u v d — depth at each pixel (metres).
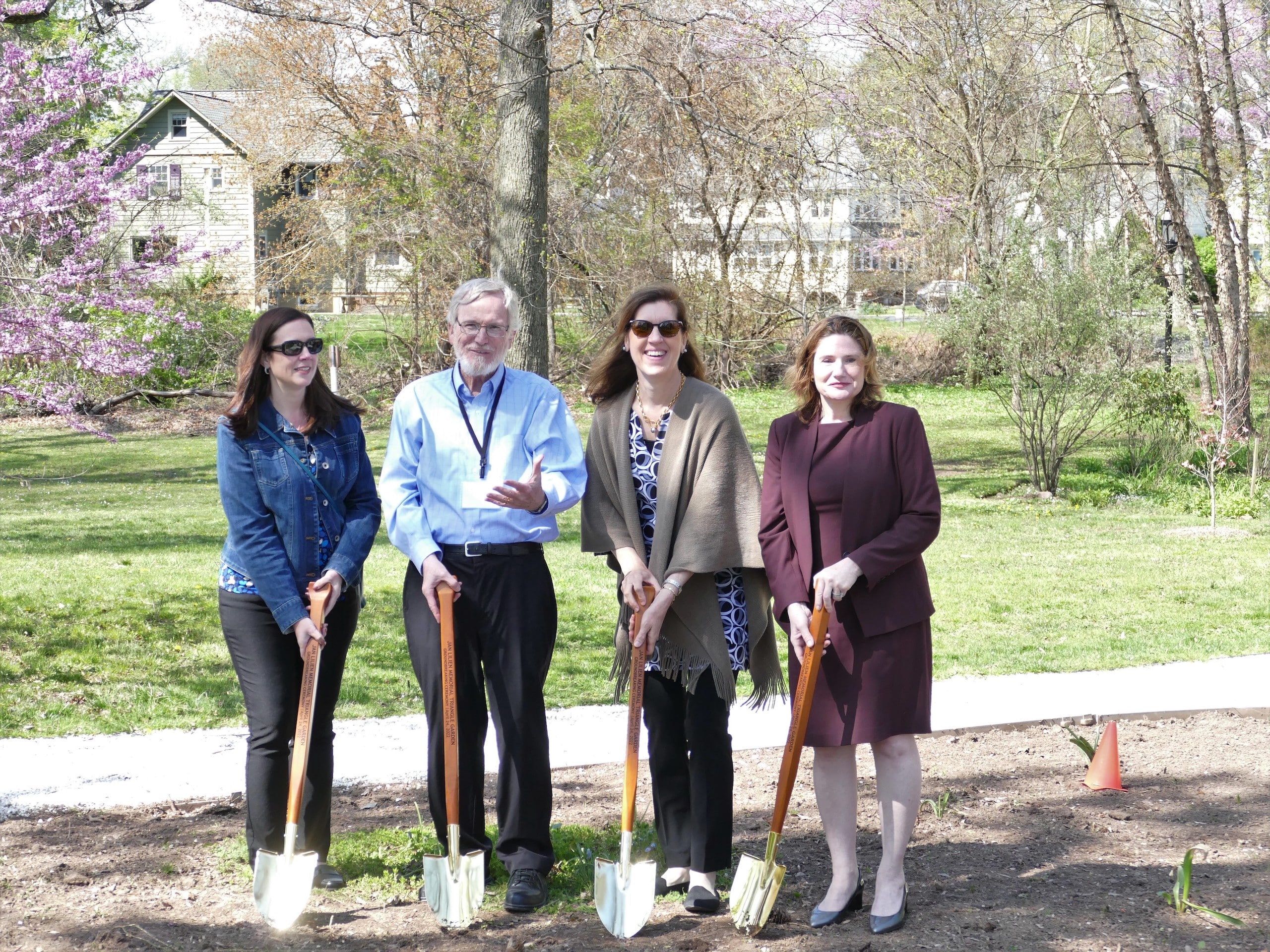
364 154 24.44
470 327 3.50
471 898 3.33
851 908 3.47
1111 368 16.34
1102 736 4.78
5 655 7.23
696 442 3.49
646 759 5.20
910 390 29.69
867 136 23.78
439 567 3.41
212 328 26.06
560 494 3.50
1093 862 3.88
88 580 9.88
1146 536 13.76
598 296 22.80
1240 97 20.77
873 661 3.33
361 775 4.97
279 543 3.53
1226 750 5.27
